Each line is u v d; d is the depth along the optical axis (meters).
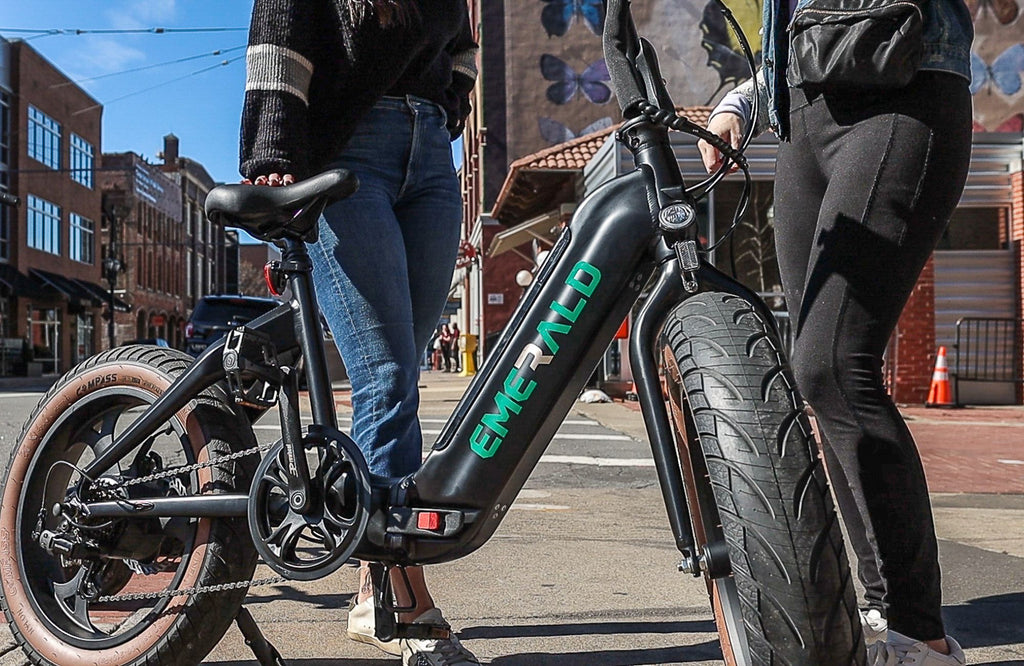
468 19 2.49
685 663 2.28
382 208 2.21
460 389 14.71
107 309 40.84
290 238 1.96
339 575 3.12
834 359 1.92
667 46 20.62
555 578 3.12
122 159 51.31
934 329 11.73
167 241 59.38
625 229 1.60
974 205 12.01
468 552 1.81
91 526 2.00
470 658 2.17
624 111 1.65
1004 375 11.76
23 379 29.83
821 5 2.00
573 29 21.42
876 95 1.95
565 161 14.39
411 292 2.37
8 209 34.50
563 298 1.65
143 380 2.07
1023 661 2.29
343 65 2.11
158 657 1.89
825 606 1.20
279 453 1.83
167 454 2.35
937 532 4.05
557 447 7.20
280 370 1.92
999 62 20.23
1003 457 6.83
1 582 2.11
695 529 1.58
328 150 2.16
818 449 1.30
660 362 1.60
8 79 34.62
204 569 1.90
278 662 2.02
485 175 21.47
